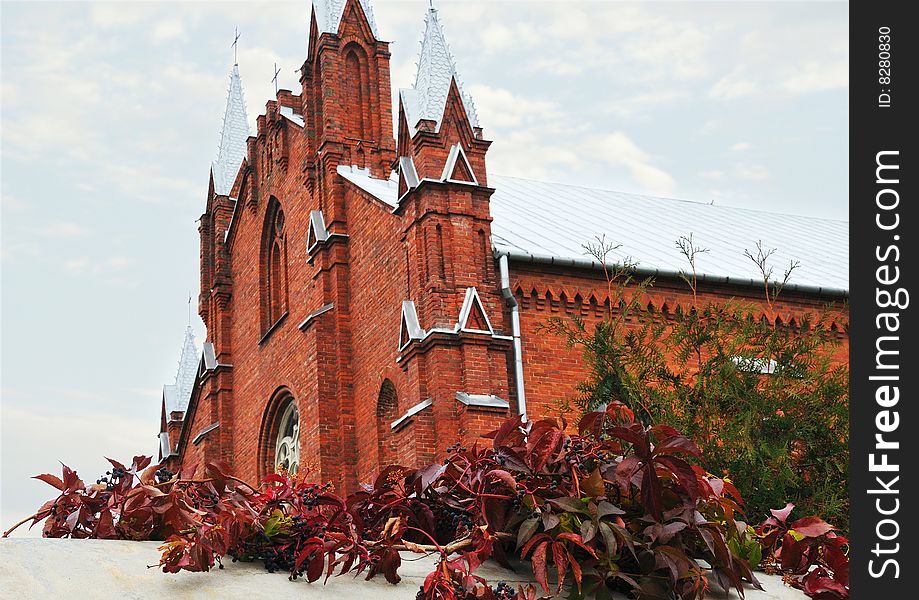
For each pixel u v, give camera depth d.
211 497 5.95
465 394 25.23
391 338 28.48
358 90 33.88
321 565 5.64
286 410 35.59
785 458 18.25
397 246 28.42
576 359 26.80
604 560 6.00
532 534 6.04
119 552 5.56
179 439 43.19
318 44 34.09
